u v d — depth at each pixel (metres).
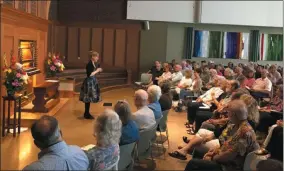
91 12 5.51
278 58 8.07
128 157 2.68
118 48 8.98
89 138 4.02
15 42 5.01
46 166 1.79
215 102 4.64
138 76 8.94
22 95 4.73
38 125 1.85
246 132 2.60
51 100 5.80
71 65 8.57
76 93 6.68
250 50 8.52
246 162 2.52
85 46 8.62
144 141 3.12
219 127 3.70
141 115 3.16
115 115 2.15
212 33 9.52
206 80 6.46
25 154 3.61
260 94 5.32
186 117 5.63
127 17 4.70
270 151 2.76
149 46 9.27
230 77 5.62
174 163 3.52
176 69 6.79
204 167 2.61
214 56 9.48
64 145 1.90
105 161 2.07
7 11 4.45
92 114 4.92
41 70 6.59
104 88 6.25
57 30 7.86
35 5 6.03
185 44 9.70
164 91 5.25
